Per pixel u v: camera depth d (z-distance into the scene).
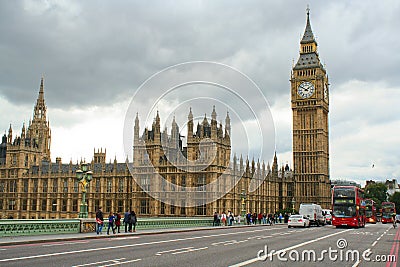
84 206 50.31
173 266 22.91
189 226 72.81
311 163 173.75
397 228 83.69
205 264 23.88
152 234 52.44
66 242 37.88
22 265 22.50
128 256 27.05
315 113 176.38
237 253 29.67
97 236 43.78
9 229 40.69
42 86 191.25
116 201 137.25
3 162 167.00
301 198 172.75
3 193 160.88
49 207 149.88
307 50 183.38
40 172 154.25
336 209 76.69
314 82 177.50
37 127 185.12
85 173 51.78
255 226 85.12
